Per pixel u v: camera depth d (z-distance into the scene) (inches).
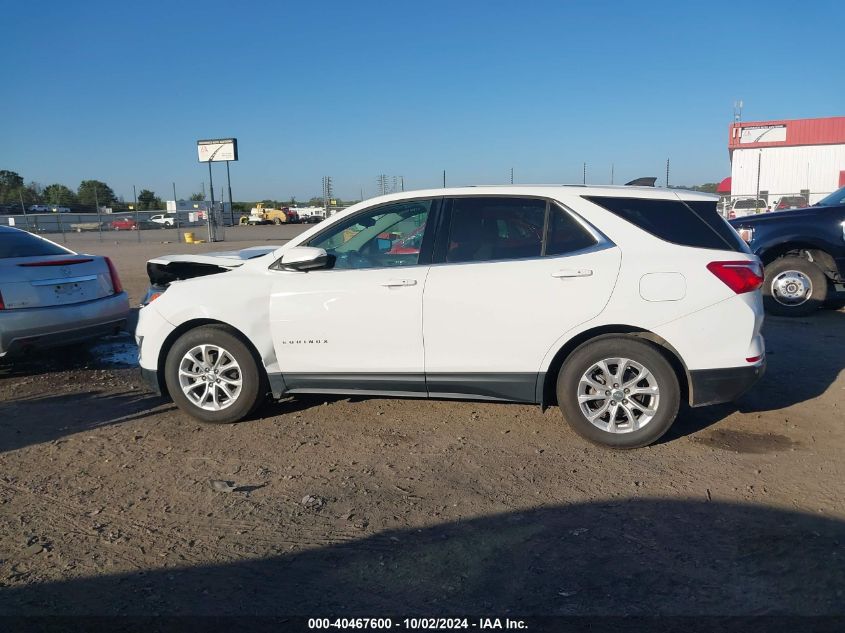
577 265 179.2
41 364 298.7
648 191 186.4
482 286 183.3
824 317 357.4
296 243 203.6
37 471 178.2
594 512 149.3
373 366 193.2
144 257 843.4
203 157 1370.6
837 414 207.3
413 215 196.1
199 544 139.7
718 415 208.7
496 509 151.6
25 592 124.0
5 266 261.1
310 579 126.6
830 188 1370.6
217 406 207.5
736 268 175.8
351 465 177.5
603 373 181.3
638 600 117.9
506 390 186.5
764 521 143.4
